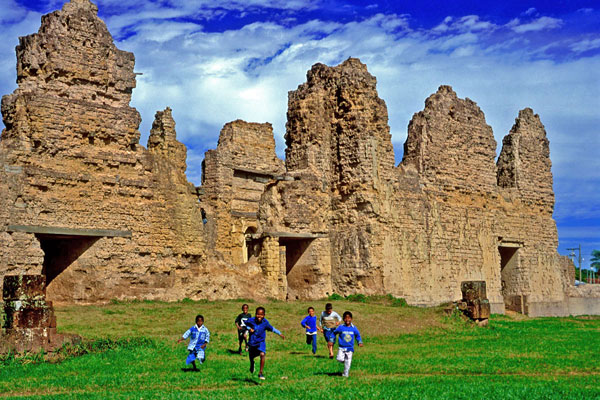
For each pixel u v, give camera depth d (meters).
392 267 40.50
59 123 30.56
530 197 51.91
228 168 44.75
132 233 31.95
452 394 14.73
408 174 42.84
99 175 31.34
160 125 39.53
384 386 15.75
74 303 30.00
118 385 16.09
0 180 28.17
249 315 21.91
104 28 32.94
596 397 14.61
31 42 30.92
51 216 29.42
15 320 19.73
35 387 15.80
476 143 47.88
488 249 47.50
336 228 40.88
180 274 33.53
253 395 14.55
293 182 39.47
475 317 32.94
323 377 17.36
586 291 55.31
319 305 33.31
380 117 41.84
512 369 19.22
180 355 20.59
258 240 37.66
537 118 53.81
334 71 42.38
